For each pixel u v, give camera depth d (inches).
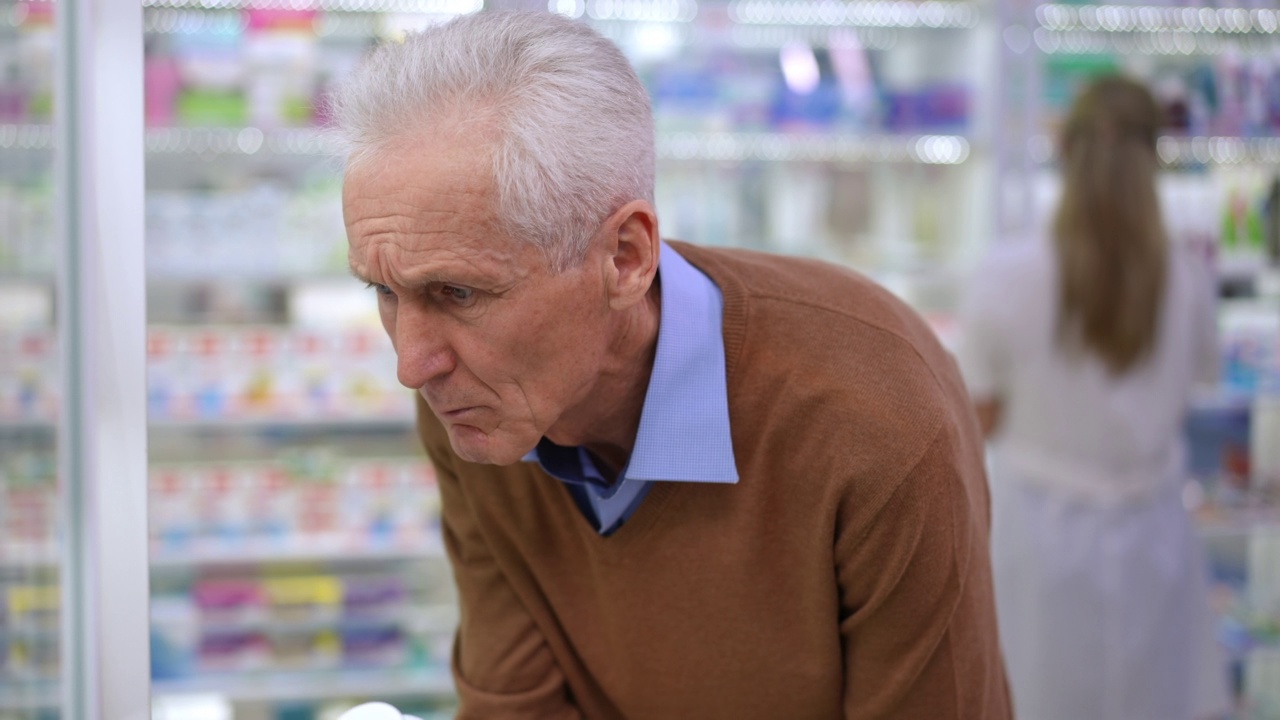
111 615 34.2
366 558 122.3
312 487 118.8
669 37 125.1
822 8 122.3
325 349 117.3
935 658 39.7
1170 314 91.0
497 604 46.5
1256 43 126.8
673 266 38.6
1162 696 95.4
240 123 112.9
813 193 130.5
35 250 59.9
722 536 39.6
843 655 42.3
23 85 60.4
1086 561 93.1
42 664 44.1
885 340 38.5
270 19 116.6
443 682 118.2
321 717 118.3
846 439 37.0
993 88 118.9
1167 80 122.7
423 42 32.0
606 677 45.1
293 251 116.1
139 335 33.8
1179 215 124.0
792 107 122.9
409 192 30.0
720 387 37.8
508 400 33.2
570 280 32.3
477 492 43.1
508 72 30.9
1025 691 95.4
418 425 44.8
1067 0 118.9
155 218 113.9
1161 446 93.6
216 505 117.3
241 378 115.9
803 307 38.9
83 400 34.9
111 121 33.0
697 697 43.6
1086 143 89.2
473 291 31.4
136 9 33.0
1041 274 90.9
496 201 30.1
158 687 114.6
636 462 37.6
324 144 33.2
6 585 46.3
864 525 37.4
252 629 118.2
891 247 131.9
